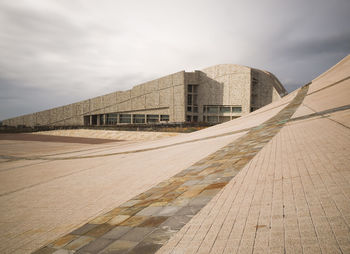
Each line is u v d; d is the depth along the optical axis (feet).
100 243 7.32
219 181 10.84
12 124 309.22
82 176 24.04
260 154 13.89
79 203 14.82
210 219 7.06
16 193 20.79
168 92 201.77
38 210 15.07
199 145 28.73
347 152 9.69
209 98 209.56
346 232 4.71
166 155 27.14
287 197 7.11
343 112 19.47
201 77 213.25
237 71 196.13
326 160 9.43
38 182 24.41
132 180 17.85
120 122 233.96
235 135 28.35
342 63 66.59
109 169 25.59
